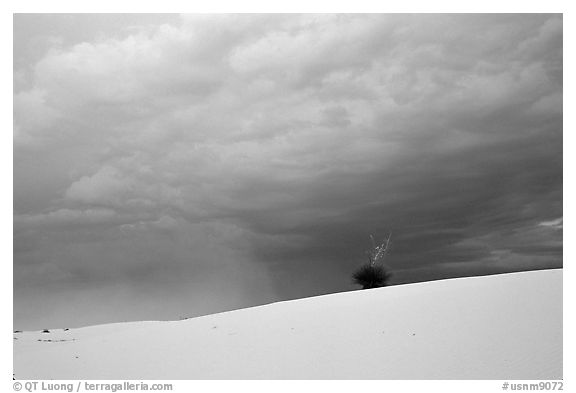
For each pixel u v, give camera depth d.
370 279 16.97
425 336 9.39
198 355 10.30
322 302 13.20
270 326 11.48
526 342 8.59
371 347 9.27
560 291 10.52
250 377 8.70
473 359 8.28
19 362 11.60
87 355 11.54
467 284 12.34
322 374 8.45
